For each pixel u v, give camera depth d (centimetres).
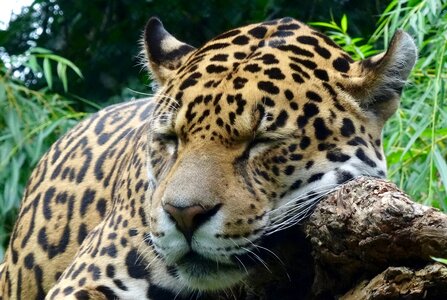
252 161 776
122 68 1938
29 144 1483
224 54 827
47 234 1054
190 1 1953
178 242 755
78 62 1973
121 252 868
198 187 745
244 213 754
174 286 845
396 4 1296
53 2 2023
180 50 905
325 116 793
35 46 2003
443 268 630
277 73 798
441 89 1172
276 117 780
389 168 1232
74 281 880
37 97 1580
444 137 1178
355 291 707
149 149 847
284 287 815
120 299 859
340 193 697
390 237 647
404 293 650
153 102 876
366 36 1845
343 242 695
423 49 1355
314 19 1881
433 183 1152
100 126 1098
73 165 1075
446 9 1295
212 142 774
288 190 780
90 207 1022
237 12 1942
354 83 812
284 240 796
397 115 1190
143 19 1961
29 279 1069
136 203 879
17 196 1474
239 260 763
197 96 796
